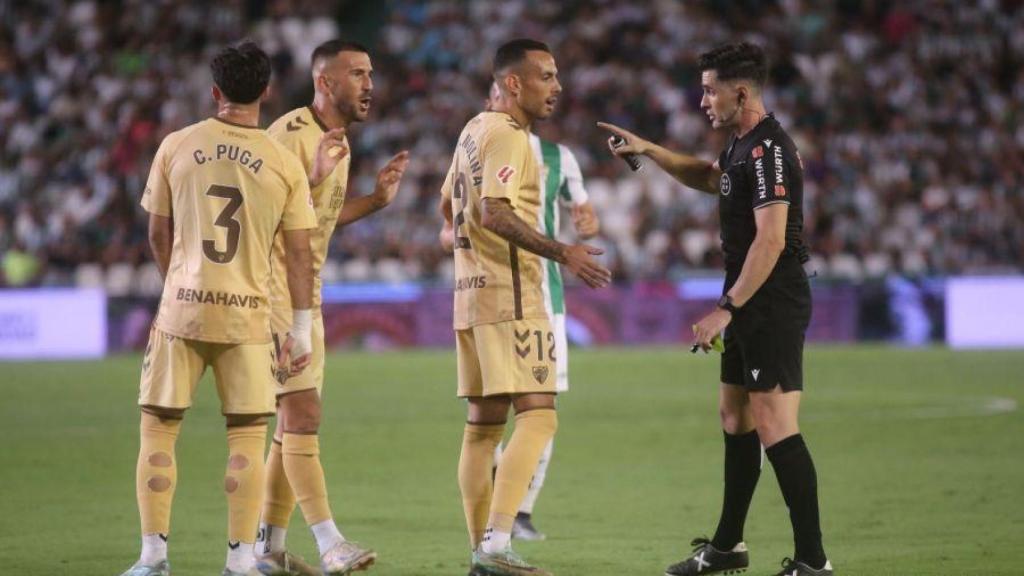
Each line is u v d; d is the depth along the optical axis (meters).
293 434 24.78
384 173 27.95
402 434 47.72
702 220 97.50
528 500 29.33
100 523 31.05
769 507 32.97
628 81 110.38
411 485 37.12
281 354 23.94
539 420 24.58
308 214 23.88
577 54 113.06
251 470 23.44
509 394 24.89
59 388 63.72
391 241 94.06
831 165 103.25
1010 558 26.30
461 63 115.06
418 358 80.25
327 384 65.06
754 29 115.00
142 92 108.56
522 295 24.58
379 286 87.69
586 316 88.62
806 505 23.58
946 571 25.08
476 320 24.67
